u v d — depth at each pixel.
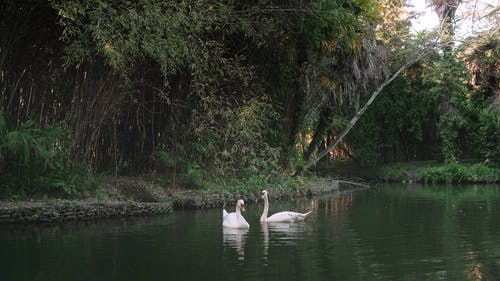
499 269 7.51
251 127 15.97
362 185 25.27
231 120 15.52
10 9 11.64
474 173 28.27
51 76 13.09
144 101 15.12
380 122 32.44
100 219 12.09
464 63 29.98
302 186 18.95
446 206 15.63
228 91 16.48
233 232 10.60
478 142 30.53
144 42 11.91
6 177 12.18
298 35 17.00
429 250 8.84
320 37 16.97
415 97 31.33
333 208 15.09
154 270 7.39
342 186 24.89
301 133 21.84
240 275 7.14
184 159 15.88
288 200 17.45
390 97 31.78
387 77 24.11
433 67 30.02
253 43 16.70
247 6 15.04
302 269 7.47
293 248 8.97
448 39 26.75
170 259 8.06
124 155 15.88
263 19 15.32
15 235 9.97
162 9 12.56
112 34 11.65
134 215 12.69
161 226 11.23
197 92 14.70
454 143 31.52
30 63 12.73
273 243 9.43
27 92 12.84
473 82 30.20
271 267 7.58
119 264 7.73
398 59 29.56
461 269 7.51
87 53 11.63
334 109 22.58
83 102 13.34
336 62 20.22
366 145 31.89
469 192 21.45
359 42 18.86
